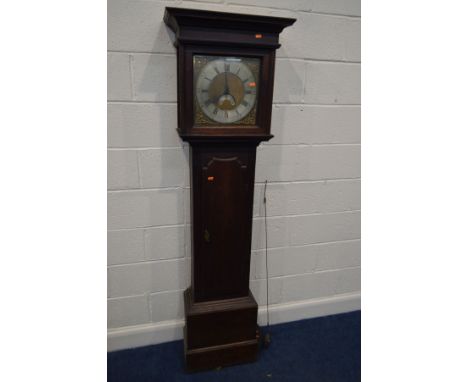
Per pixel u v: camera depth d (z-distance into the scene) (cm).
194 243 127
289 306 171
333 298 178
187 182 139
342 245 170
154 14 117
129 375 138
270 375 139
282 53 133
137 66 121
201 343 138
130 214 137
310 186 155
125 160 130
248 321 140
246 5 124
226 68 106
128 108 125
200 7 120
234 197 125
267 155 145
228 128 112
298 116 143
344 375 140
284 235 159
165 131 130
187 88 104
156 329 154
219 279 135
